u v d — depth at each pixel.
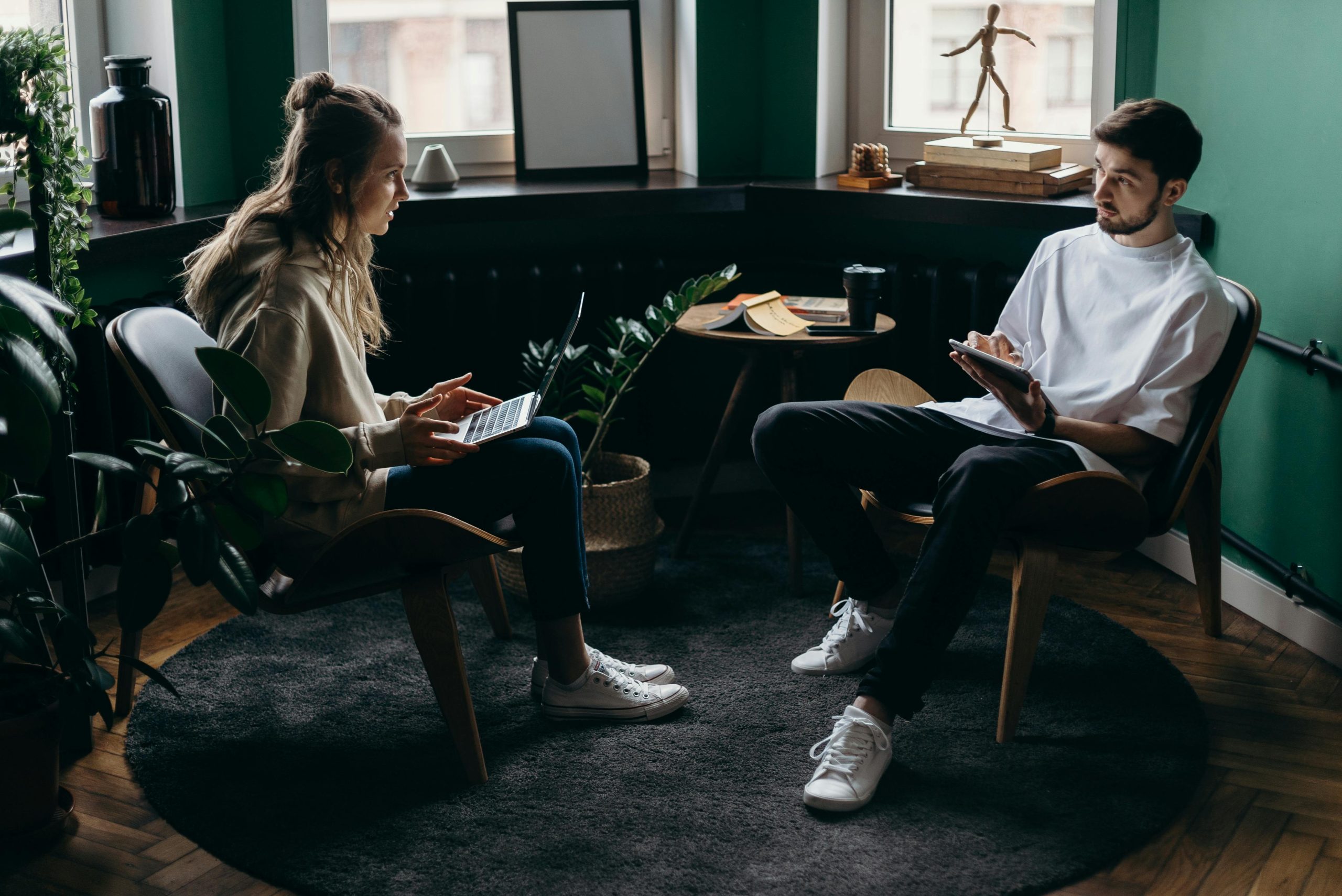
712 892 1.73
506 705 2.30
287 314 1.89
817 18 3.29
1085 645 2.53
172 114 2.96
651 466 3.35
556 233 3.39
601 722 2.22
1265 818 1.92
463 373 3.24
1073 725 2.20
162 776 2.04
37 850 1.86
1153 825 1.88
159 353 1.97
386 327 2.30
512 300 3.22
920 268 3.14
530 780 2.03
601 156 3.43
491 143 3.40
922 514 2.23
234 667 2.45
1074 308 2.33
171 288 2.98
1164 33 2.87
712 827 1.89
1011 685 2.12
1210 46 2.70
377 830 1.89
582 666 2.20
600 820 1.91
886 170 3.23
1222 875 1.78
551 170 3.38
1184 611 2.72
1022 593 2.09
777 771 2.05
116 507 2.62
